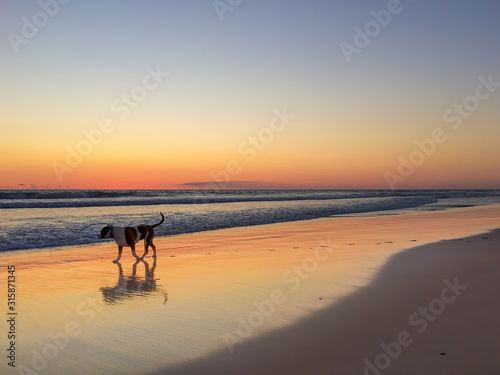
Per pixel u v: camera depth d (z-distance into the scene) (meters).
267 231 15.77
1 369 3.92
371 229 15.92
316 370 3.82
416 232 14.38
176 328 4.98
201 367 3.94
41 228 14.87
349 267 8.30
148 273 8.17
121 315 5.53
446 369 3.75
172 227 16.69
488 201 44.75
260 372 3.82
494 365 3.81
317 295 6.29
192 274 8.04
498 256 9.02
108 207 27.00
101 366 3.98
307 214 24.05
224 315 5.46
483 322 4.88
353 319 5.15
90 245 12.20
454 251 9.73
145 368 3.93
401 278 7.20
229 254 10.39
